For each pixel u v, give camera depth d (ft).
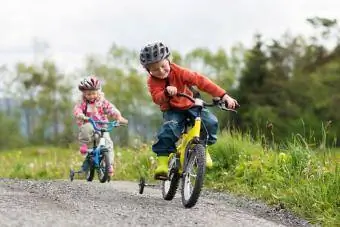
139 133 48.26
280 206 26.27
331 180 26.76
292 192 27.17
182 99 24.30
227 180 33.17
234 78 320.09
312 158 30.42
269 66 241.35
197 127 23.61
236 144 36.06
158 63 24.13
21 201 22.61
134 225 19.21
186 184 23.94
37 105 348.18
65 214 20.29
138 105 320.70
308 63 240.12
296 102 219.61
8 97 353.92
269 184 29.68
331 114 211.20
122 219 20.01
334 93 219.41
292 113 210.59
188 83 24.72
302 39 252.83
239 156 34.60
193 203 23.12
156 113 311.88
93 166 36.52
